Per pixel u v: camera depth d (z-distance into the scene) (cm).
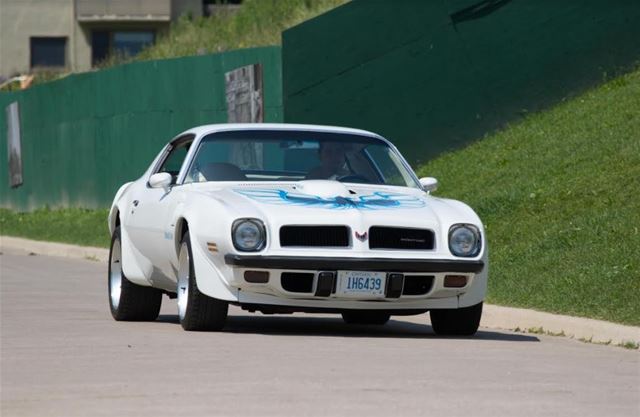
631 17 7925
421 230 3934
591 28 8000
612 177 6225
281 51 8744
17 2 19338
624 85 7738
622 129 6969
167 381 2947
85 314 4953
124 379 2984
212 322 4016
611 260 5000
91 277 7238
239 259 3797
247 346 3631
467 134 8238
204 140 4400
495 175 7231
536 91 8088
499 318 4762
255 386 2870
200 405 2622
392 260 3847
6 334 4041
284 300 3881
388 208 3997
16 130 13388
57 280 6975
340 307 3897
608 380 3148
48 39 19438
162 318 4888
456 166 7838
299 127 4472
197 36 12488
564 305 4694
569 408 2683
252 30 11406
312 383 2920
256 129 4434
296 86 8562
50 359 3366
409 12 8356
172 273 4278
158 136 10575
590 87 7988
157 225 4322
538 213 6172
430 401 2709
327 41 8488
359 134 4491
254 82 9044
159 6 19162
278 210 3891
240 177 4284
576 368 3369
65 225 11188
